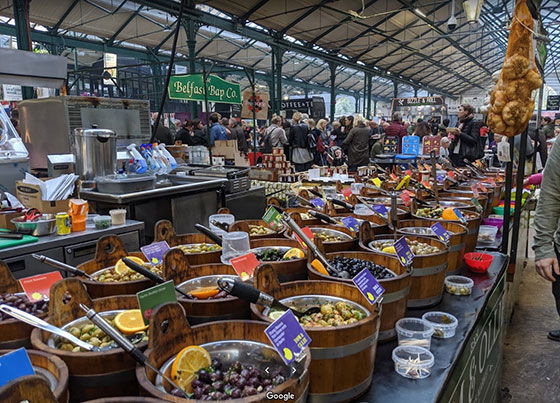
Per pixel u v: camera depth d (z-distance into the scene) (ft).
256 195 13.89
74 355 3.01
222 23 36.76
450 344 4.76
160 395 2.60
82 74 25.46
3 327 3.39
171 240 6.20
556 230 6.72
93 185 9.96
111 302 3.95
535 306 12.89
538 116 16.35
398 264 5.19
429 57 65.67
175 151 19.45
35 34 36.76
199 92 24.09
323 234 6.82
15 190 9.75
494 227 9.55
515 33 6.82
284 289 4.40
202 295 4.33
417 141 24.62
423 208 9.21
